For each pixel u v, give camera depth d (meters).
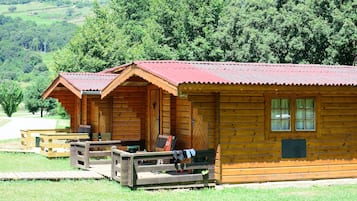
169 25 44.25
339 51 35.84
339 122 15.04
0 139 30.50
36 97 67.50
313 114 14.80
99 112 22.09
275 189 13.28
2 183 13.28
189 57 42.34
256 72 15.03
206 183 13.46
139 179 12.81
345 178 15.02
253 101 14.02
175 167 13.20
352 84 14.34
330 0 36.28
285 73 15.32
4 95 60.44
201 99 13.57
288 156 14.36
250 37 38.12
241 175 13.84
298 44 36.03
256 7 40.91
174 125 16.23
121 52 43.31
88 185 13.33
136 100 18.31
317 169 14.69
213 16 43.81
